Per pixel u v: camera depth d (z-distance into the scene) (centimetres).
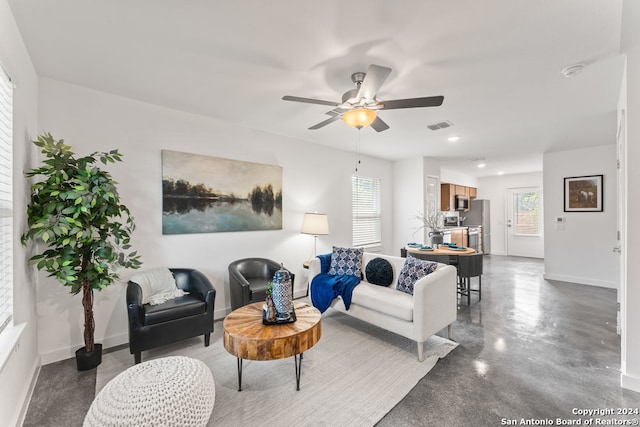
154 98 287
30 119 221
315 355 256
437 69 228
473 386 209
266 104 302
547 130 394
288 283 223
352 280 323
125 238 275
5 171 178
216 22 175
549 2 156
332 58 213
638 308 201
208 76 242
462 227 764
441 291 265
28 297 212
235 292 314
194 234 330
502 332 302
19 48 186
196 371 163
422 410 184
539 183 799
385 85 254
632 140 199
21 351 190
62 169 213
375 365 238
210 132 343
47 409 189
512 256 834
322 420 176
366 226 565
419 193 580
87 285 232
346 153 522
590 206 495
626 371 205
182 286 299
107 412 136
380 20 171
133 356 257
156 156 304
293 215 434
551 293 446
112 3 159
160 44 198
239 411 184
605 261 481
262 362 244
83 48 203
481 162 643
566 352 257
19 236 193
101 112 272
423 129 389
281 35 187
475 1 156
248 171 377
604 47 198
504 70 229
